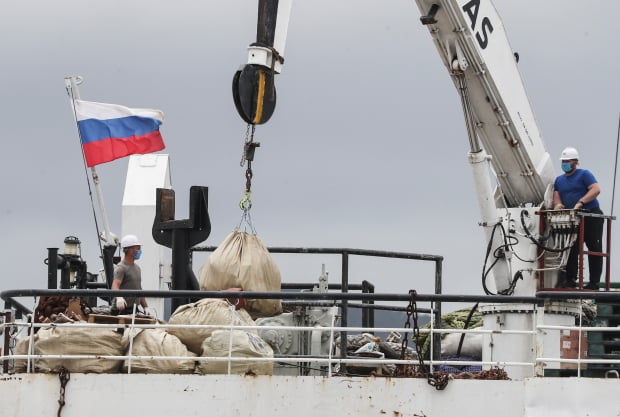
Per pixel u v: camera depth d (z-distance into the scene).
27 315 35.44
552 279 39.62
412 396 31.14
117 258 44.84
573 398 31.12
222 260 35.41
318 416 31.06
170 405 31.02
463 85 40.00
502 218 40.19
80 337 31.86
